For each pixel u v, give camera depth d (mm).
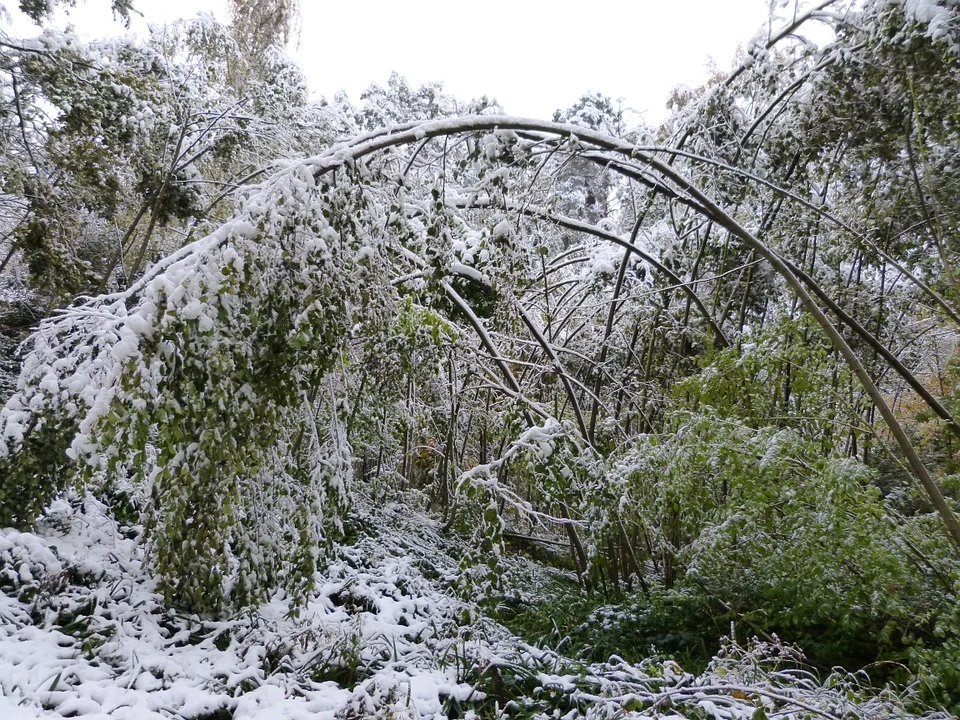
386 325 3740
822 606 3986
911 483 4953
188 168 7336
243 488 3660
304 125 8805
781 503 4406
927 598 3818
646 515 5094
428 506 8945
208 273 3047
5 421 3559
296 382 3398
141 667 2992
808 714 2699
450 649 3768
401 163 4492
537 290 7336
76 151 6109
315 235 3297
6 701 2510
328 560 5074
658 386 6594
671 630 4828
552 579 6648
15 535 3545
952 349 7215
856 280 6227
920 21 4270
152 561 3914
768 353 4938
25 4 6453
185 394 2984
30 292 8680
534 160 4691
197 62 8727
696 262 6125
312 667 3375
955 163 5230
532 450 4621
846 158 5848
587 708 2930
